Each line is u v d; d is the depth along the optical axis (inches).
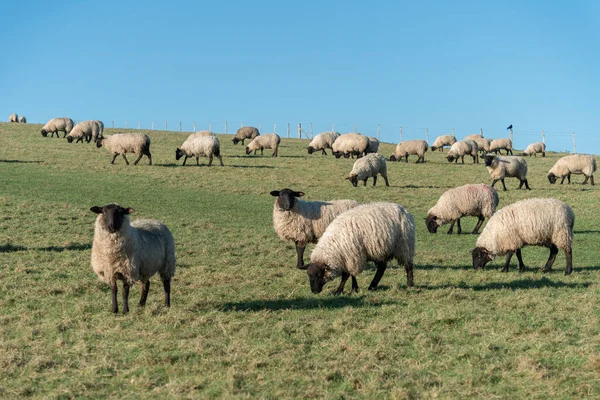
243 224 945.5
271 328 401.4
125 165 1530.5
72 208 987.3
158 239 450.0
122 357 348.8
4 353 350.9
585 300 470.3
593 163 1443.2
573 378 313.0
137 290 520.4
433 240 871.7
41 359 340.2
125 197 1136.2
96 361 342.6
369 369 327.0
